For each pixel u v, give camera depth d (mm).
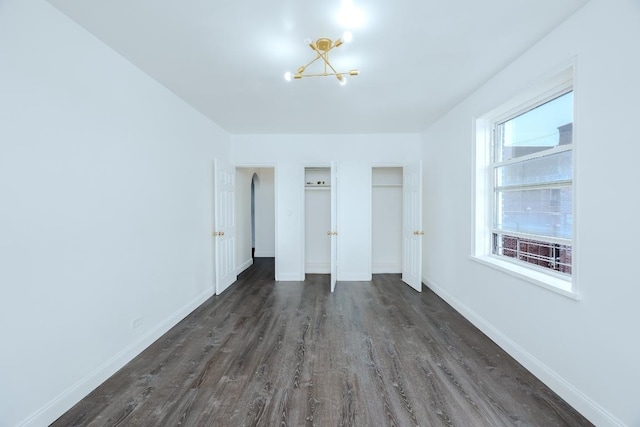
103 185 2152
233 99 3295
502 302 2604
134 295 2486
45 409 1703
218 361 2395
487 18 1873
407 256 4730
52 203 1761
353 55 2338
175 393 1992
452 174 3631
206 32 2021
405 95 3197
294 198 4926
